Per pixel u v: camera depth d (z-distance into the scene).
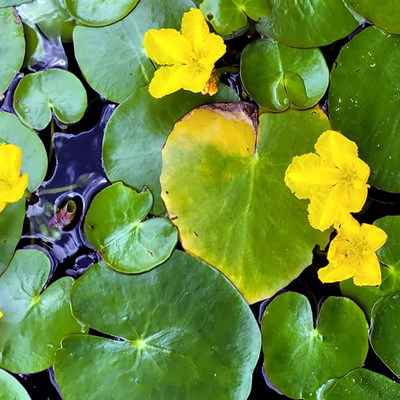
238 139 0.61
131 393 0.61
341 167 0.60
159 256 0.61
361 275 0.61
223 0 0.61
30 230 0.62
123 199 0.61
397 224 0.62
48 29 0.62
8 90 0.62
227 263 0.61
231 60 0.62
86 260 0.62
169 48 0.60
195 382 0.61
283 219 0.61
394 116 0.62
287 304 0.62
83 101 0.62
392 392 0.62
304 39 0.62
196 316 0.61
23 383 0.62
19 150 0.59
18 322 0.61
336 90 0.62
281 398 0.62
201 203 0.61
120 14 0.62
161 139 0.62
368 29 0.62
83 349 0.61
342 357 0.62
